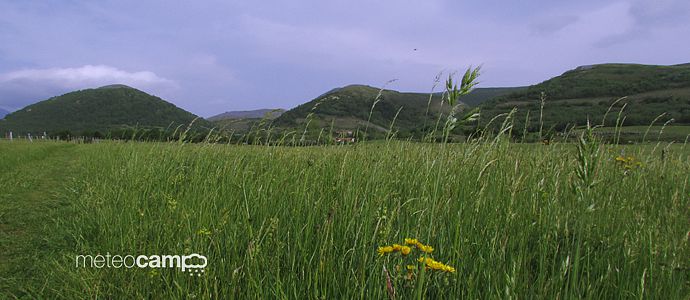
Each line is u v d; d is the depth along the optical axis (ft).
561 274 7.83
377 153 17.13
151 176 21.17
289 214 12.67
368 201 11.86
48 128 441.68
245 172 16.92
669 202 13.46
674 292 7.75
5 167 41.78
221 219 11.73
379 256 8.35
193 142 25.99
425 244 9.94
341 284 8.83
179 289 9.08
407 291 7.89
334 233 10.87
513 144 16.12
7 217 21.38
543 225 10.19
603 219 10.96
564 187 12.00
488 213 11.06
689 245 9.46
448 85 8.95
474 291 8.08
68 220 19.93
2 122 452.35
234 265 9.53
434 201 9.43
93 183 26.84
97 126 450.71
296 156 18.94
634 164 17.39
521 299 7.79
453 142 13.56
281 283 8.70
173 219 13.52
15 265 14.11
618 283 8.48
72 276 11.42
